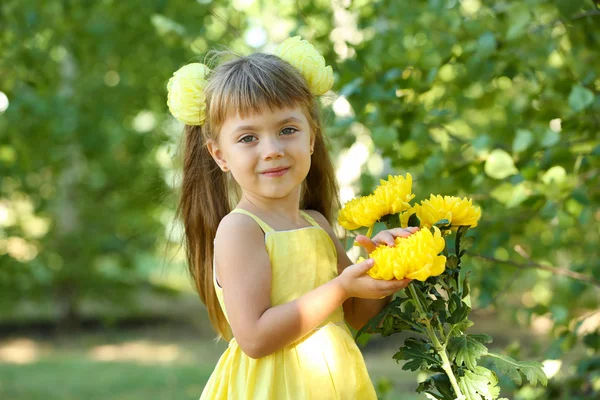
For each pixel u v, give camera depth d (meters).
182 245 1.93
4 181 7.40
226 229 1.58
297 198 1.70
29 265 8.40
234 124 1.57
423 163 2.70
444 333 1.51
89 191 8.88
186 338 8.93
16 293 8.55
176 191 2.05
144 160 8.45
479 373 1.49
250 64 1.61
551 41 2.86
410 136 2.66
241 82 1.56
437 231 1.41
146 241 9.06
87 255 8.80
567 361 4.01
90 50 6.29
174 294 9.95
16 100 4.54
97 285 9.05
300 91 1.59
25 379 6.59
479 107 3.22
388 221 1.53
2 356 7.90
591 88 2.59
